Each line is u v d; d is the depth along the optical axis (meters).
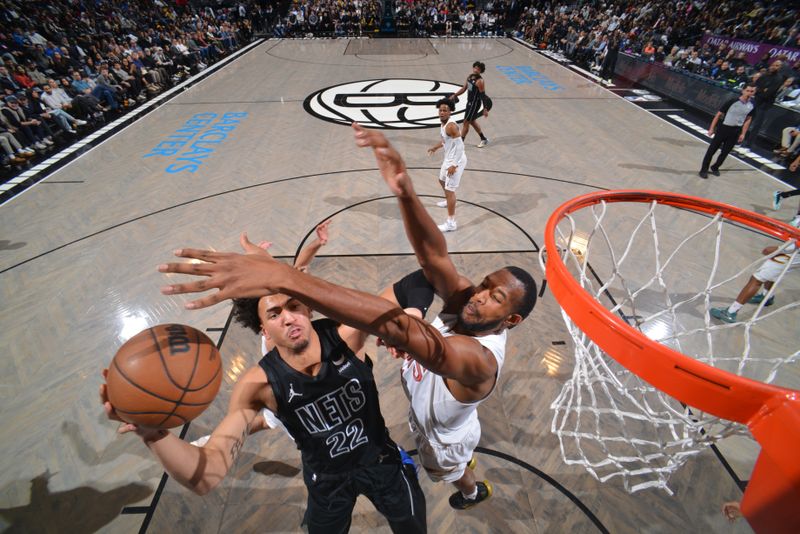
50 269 5.29
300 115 10.36
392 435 3.28
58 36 12.41
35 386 3.84
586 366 2.46
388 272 5.05
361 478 1.98
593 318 1.54
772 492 1.06
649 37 14.83
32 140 8.56
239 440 1.62
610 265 5.13
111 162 8.09
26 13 12.53
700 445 2.28
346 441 1.85
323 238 2.46
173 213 6.39
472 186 7.04
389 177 1.03
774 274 3.91
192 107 11.03
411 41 19.31
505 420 3.38
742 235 5.73
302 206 6.50
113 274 5.18
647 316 4.41
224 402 3.57
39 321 4.54
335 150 8.44
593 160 7.95
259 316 1.63
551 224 2.26
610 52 12.76
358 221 6.07
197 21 17.48
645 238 5.66
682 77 11.09
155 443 1.36
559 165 7.76
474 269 5.10
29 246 5.72
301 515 2.82
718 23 14.43
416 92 12.05
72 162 8.11
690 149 8.45
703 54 12.80
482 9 21.92
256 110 10.75
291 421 1.75
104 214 6.41
